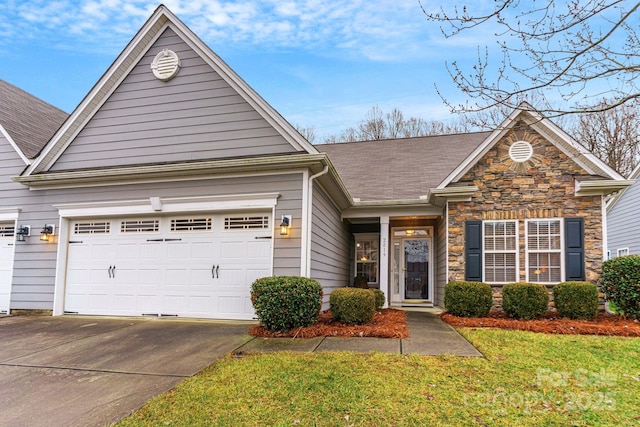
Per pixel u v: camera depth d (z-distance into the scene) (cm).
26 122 1060
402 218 1167
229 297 776
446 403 349
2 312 905
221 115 827
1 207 918
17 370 463
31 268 882
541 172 903
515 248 898
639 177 1371
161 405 350
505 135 923
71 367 471
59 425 318
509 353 505
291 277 674
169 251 818
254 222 783
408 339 593
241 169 777
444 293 896
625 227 1462
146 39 877
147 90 873
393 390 377
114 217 858
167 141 845
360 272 1277
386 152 1427
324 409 338
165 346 561
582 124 1645
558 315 802
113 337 622
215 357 500
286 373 424
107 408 349
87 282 854
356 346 546
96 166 873
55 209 883
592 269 859
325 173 773
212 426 311
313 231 785
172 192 815
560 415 329
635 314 758
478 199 923
